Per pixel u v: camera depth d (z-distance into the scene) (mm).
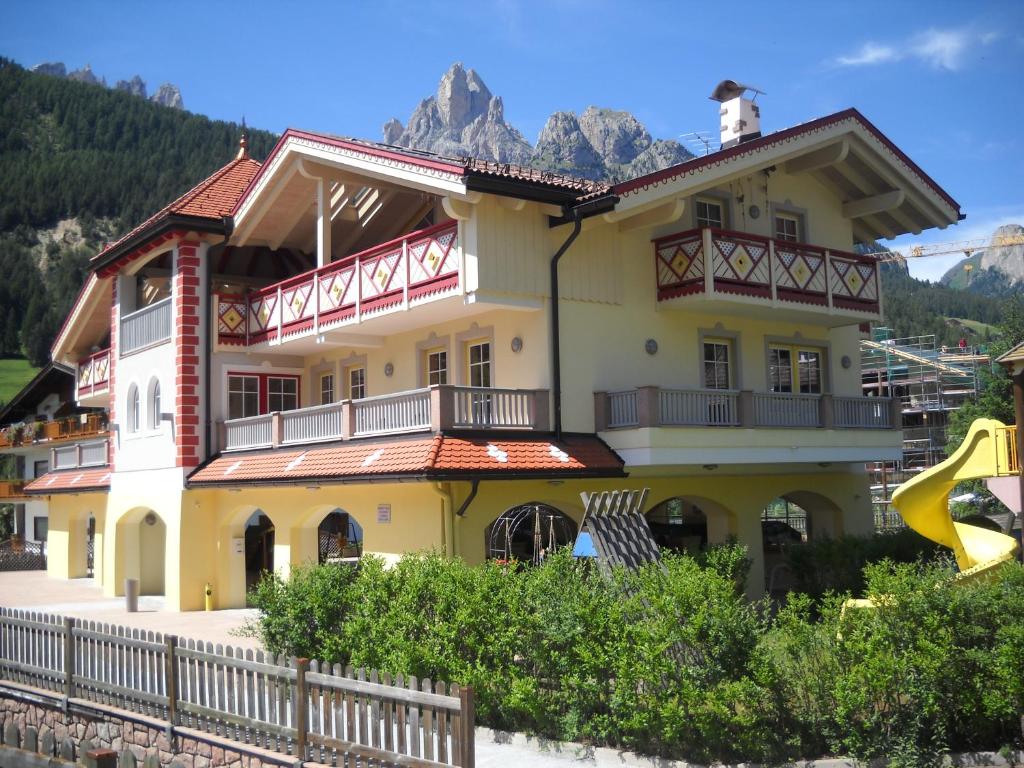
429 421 17516
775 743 9648
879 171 22922
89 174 155125
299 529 21219
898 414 23000
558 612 10898
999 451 15430
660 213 19234
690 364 21031
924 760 9398
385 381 22906
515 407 18141
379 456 17828
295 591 13070
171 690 11883
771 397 20328
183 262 24125
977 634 9719
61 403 46969
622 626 10422
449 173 17312
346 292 21203
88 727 13203
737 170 19578
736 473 21797
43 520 46812
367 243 25094
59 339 33188
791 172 23047
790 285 20766
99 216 152875
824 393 21906
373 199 24016
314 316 22156
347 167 20188
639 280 20297
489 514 17594
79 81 191750
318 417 20641
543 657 10906
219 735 11203
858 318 22344
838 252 21859
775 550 25000
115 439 27625
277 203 23734
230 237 24359
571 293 19125
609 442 18938
